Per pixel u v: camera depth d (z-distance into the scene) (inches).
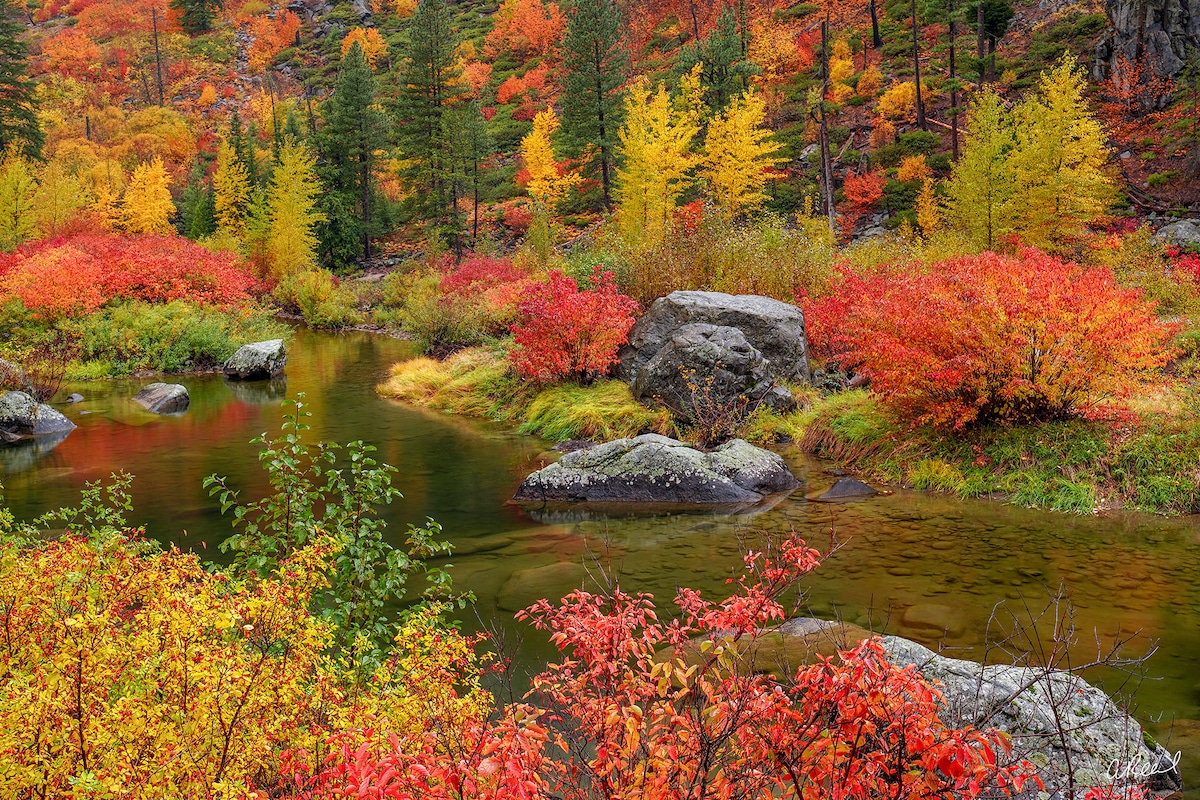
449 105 2326.5
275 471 219.8
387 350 1113.4
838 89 1995.6
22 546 196.4
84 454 509.4
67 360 837.2
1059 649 222.4
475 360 768.3
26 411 567.2
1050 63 1760.6
